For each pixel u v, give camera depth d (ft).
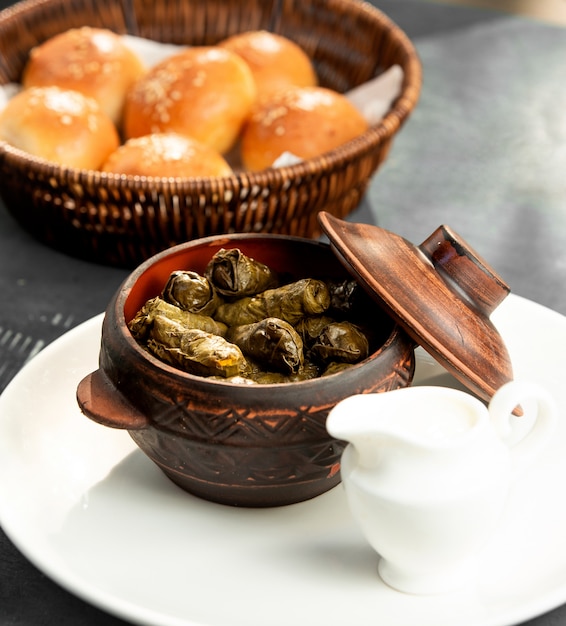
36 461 2.18
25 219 2.93
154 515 2.12
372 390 2.04
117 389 2.07
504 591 1.98
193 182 2.64
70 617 2.05
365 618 1.95
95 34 3.24
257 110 3.06
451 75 3.71
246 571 2.02
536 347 2.43
